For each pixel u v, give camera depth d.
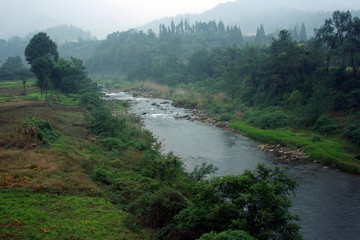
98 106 55.12
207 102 67.69
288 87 54.03
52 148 22.14
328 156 30.61
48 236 10.49
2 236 9.98
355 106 41.62
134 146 29.58
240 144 38.28
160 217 13.46
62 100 57.56
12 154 19.12
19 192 13.97
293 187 12.66
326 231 17.30
